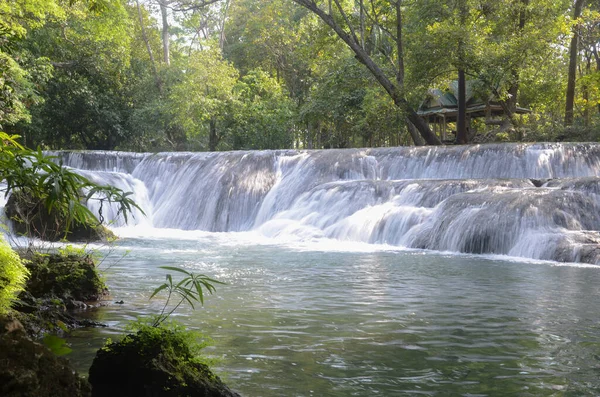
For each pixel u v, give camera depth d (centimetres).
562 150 2358
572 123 3878
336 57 4547
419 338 661
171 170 3052
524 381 511
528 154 2372
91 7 1006
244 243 1891
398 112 3428
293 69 6019
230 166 2848
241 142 5231
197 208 2738
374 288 1010
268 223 2281
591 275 1197
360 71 4109
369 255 1548
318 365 550
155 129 5069
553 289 1020
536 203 1670
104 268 1212
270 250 1661
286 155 2834
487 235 1630
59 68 4566
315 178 2600
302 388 484
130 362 415
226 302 861
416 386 495
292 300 887
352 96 4428
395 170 2589
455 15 3281
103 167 3244
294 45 5816
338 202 2223
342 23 3831
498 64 3186
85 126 4981
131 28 4738
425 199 2034
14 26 2764
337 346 620
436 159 2527
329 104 4484
